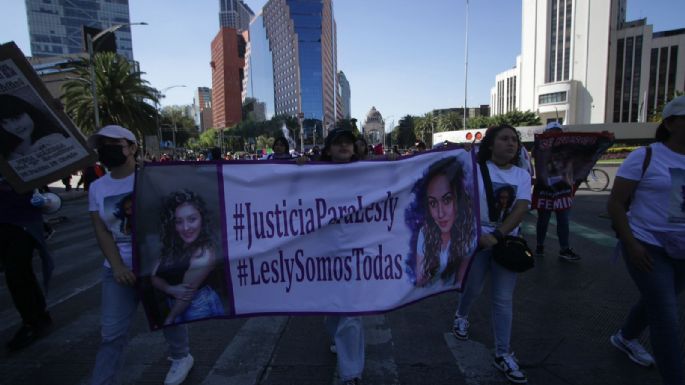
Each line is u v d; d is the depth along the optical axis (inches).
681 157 95.3
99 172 617.3
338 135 113.8
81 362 129.1
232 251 107.1
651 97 3762.3
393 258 112.4
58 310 174.2
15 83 125.9
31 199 142.4
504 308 113.1
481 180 117.3
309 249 110.3
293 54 5364.2
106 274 101.7
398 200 112.7
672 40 3634.4
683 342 127.0
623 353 124.5
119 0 5639.8
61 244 315.6
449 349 131.0
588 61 3511.3
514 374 109.6
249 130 4500.5
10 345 137.6
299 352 130.8
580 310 157.6
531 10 3774.6
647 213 98.3
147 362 127.3
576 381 110.7
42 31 5295.3
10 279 140.3
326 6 5787.4
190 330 148.9
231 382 114.0
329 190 111.0
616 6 3523.6
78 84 1046.4
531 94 3828.7
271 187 108.9
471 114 6323.8
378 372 118.0
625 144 2220.7
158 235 102.4
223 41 6043.3
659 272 96.5
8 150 127.3
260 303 109.0
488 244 108.7
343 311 109.1
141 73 1121.4
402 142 4421.8
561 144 217.3
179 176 104.3
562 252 225.6
